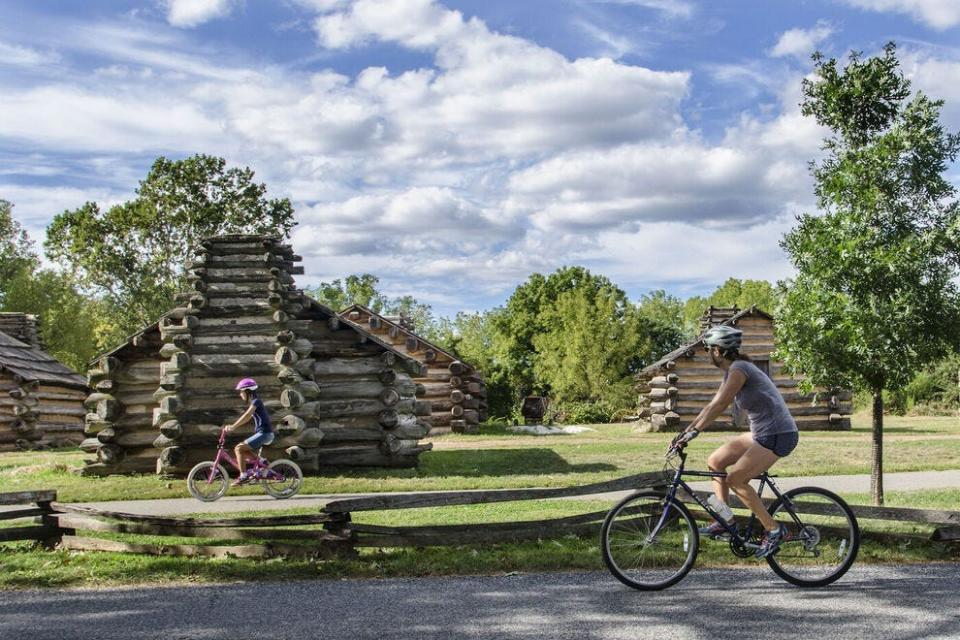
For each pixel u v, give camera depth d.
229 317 17.84
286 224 62.56
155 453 18.36
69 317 62.34
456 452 22.92
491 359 65.44
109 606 6.54
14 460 22.98
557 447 24.11
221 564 7.77
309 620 6.10
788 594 6.72
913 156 10.86
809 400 31.58
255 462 14.15
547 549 8.32
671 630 5.80
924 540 8.30
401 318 39.34
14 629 5.96
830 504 7.24
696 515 8.49
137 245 60.06
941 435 26.69
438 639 5.64
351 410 18.56
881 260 10.51
